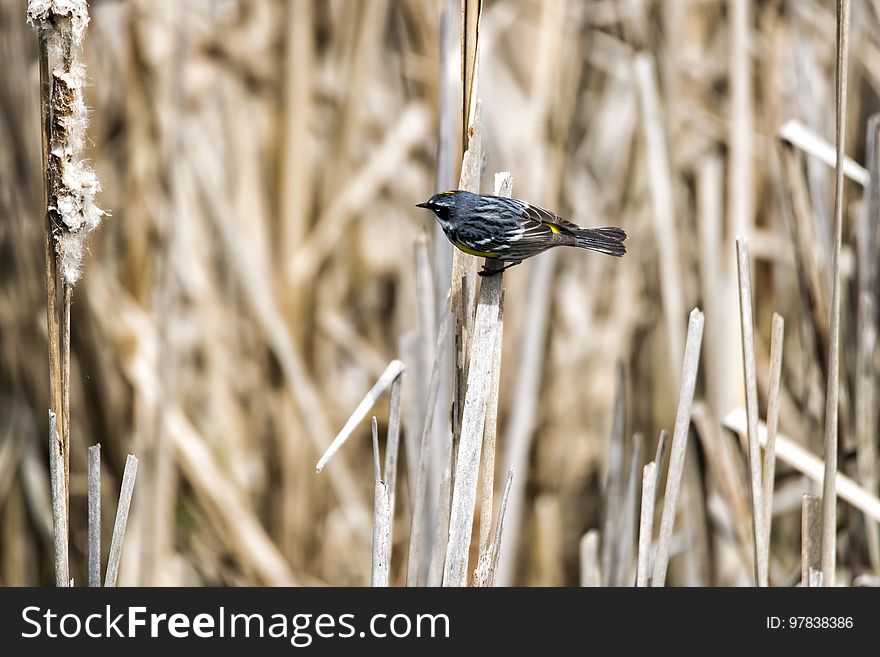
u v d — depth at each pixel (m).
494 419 9.07
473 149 9.47
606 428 16.83
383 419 17.11
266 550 14.87
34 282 14.15
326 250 15.98
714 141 16.94
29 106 13.72
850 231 14.59
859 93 15.92
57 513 8.33
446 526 9.72
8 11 13.52
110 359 14.64
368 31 15.61
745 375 9.63
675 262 14.06
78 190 7.82
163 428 13.66
